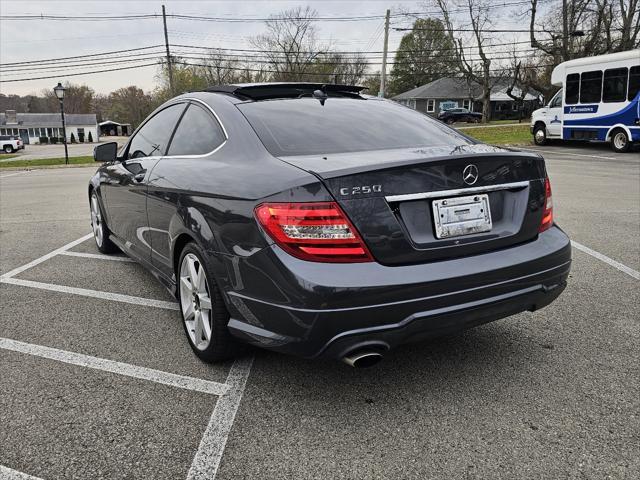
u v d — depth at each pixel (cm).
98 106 12500
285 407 260
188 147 338
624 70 1705
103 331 353
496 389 274
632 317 364
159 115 406
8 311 391
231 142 297
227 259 257
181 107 372
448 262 244
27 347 329
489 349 320
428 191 241
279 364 304
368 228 229
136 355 317
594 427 240
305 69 6047
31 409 259
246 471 215
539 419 247
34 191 1151
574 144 2184
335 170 230
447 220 247
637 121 1681
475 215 255
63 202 954
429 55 5391
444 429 240
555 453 223
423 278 233
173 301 411
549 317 367
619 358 305
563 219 697
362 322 226
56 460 222
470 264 247
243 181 257
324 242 225
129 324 365
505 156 264
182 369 299
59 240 627
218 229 263
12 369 300
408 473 212
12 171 2017
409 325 233
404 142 300
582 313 373
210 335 288
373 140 296
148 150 399
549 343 326
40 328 359
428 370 295
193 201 288
